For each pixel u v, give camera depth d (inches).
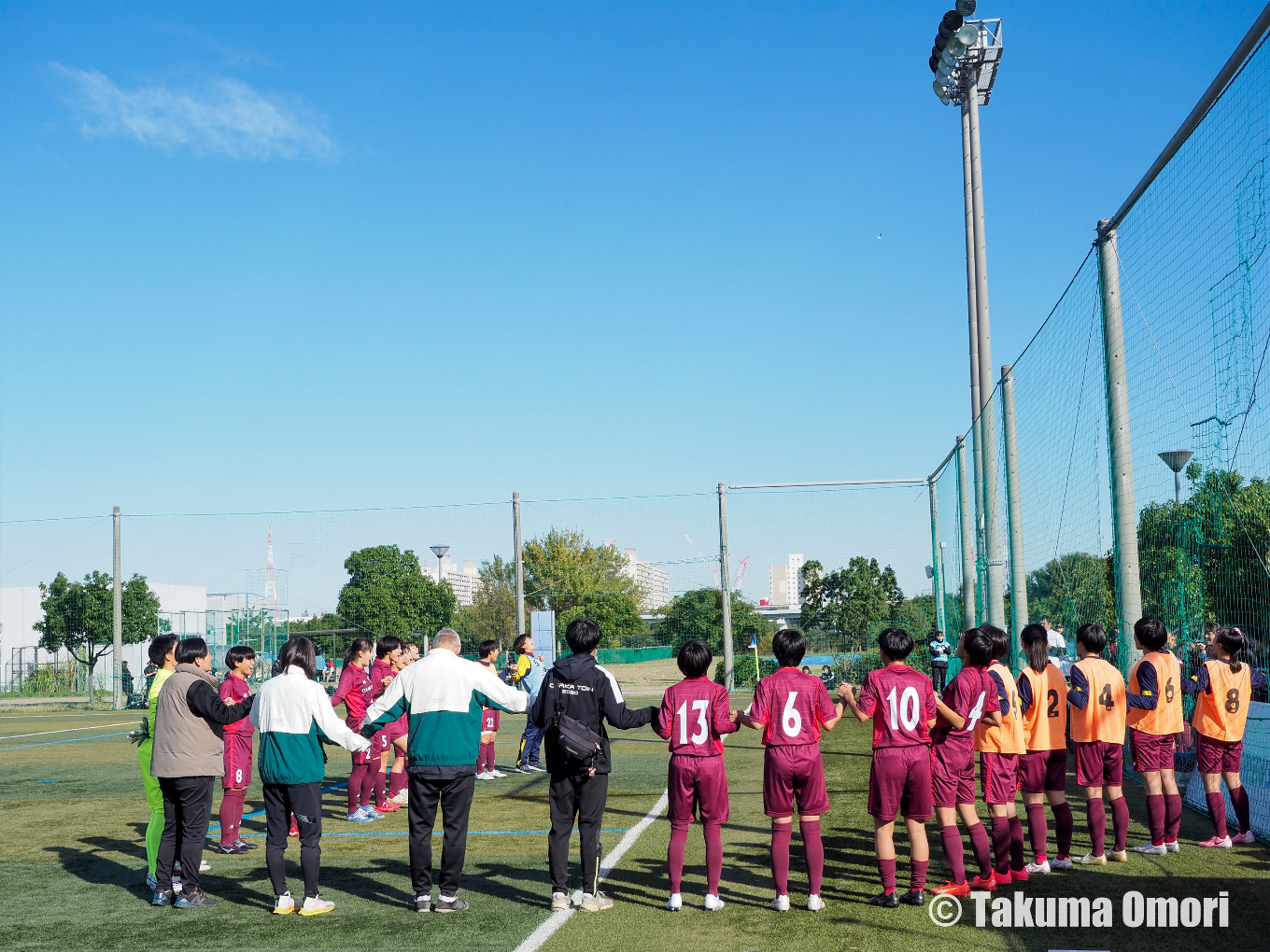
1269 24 231.5
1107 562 393.1
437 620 1250.0
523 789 434.6
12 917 245.8
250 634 1082.1
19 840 347.3
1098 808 265.1
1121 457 368.2
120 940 225.3
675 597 1007.6
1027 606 526.9
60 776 516.4
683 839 238.8
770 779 236.4
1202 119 282.2
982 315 542.6
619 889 259.6
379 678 382.0
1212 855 274.5
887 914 229.3
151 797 273.6
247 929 232.5
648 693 940.6
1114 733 268.8
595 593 1001.5
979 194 543.8
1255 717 328.5
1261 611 289.1
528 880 272.4
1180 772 353.7
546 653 919.0
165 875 257.0
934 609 1037.2
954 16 519.8
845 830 327.9
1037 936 210.7
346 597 1180.5
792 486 953.5
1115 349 370.3
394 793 395.2
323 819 381.4
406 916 239.6
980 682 245.4
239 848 318.0
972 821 243.8
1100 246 375.9
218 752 261.3
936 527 930.1
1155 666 275.7
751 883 261.1
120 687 1031.0
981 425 545.0
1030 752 259.0
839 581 1135.0
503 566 1408.7
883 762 236.7
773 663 1040.8
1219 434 298.2
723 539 954.7
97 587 1173.1
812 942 210.2
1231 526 297.1
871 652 955.3
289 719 244.8
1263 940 205.6
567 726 237.0
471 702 245.9
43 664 1310.3
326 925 233.6
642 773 473.4
